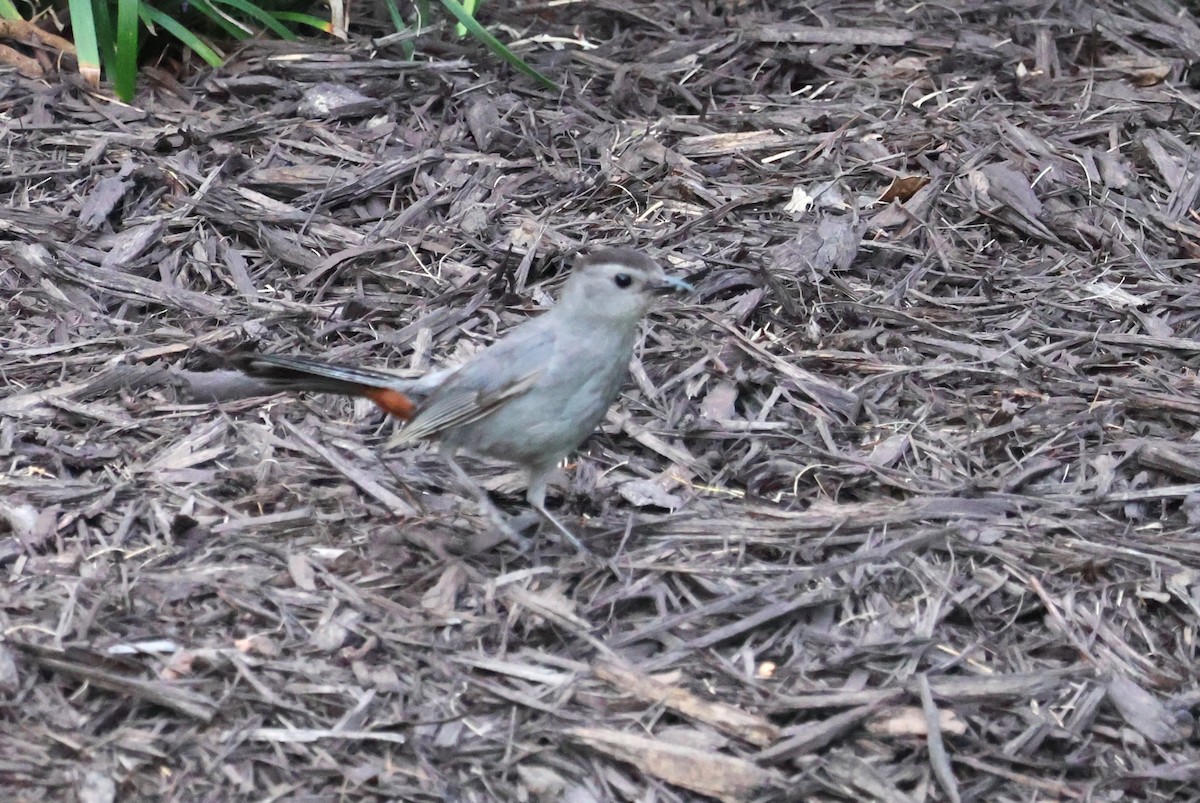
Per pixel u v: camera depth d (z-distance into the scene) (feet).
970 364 35.53
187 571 27.78
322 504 30.25
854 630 26.96
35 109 44.80
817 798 23.52
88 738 24.00
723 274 38.60
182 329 36.63
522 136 44.98
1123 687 25.61
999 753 24.41
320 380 29.14
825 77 48.88
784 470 31.55
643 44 50.65
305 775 23.56
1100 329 37.01
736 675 25.62
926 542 28.86
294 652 25.88
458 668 25.75
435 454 32.58
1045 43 50.01
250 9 48.29
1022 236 41.14
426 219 41.45
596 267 27.40
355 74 47.37
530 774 23.75
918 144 44.50
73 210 40.57
